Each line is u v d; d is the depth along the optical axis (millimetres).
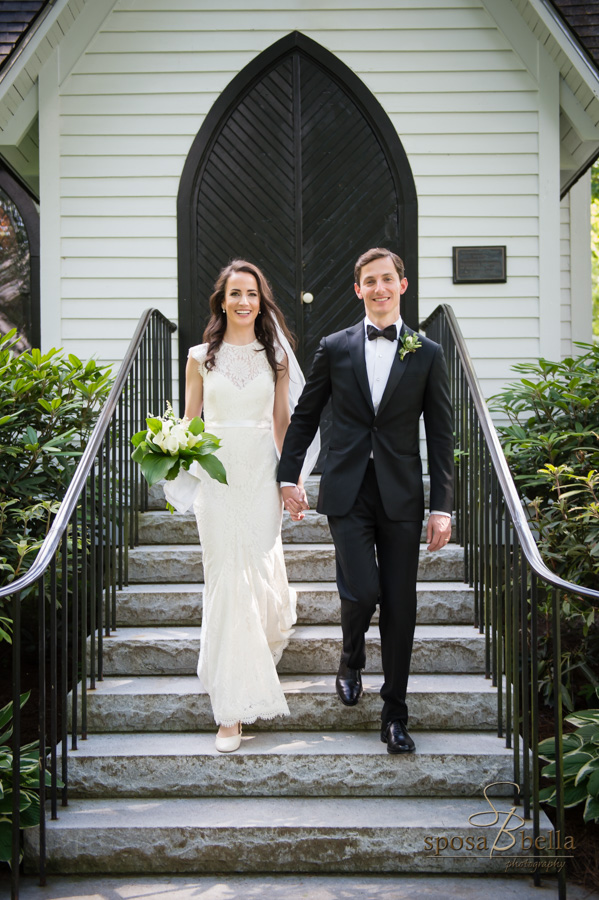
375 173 5418
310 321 5438
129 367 3930
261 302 3137
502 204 5352
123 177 5363
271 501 3064
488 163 5348
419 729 3109
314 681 3273
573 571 3613
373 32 5355
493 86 5344
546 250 5328
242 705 2863
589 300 6535
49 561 2738
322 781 2863
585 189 6551
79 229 5355
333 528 2857
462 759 2852
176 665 3395
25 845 2645
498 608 3137
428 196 5371
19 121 5332
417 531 2781
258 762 2873
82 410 4230
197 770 2883
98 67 5348
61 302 5355
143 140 5367
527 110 5336
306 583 3875
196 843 2639
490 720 3109
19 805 2455
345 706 3109
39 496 3852
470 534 3883
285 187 5430
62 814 2748
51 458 4035
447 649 3359
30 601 4586
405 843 2627
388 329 2826
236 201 5422
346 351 2865
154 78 5359
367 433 2824
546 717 3691
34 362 4148
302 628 3568
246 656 2906
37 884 2594
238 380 3062
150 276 5367
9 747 3008
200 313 5434
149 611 3662
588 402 4023
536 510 3818
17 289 6617
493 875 2623
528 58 5320
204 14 5355
